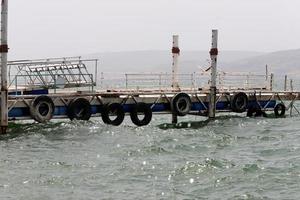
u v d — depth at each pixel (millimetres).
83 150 36188
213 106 54000
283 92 61031
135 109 50219
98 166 30828
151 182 27188
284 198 24297
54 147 37375
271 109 60438
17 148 37000
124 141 39875
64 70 49844
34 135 41719
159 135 42906
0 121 42781
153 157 33969
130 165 31141
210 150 37094
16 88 46781
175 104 52156
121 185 26547
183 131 45719
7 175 28234
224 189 25938
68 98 47250
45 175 28312
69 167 30438
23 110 45312
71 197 24234
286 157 34531
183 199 24219
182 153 35688
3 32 41844
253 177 28281
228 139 42062
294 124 52688
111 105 48875
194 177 28281
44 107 45812
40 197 24094
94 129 44031
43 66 48562
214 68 53656
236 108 56500
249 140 42188
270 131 47906
